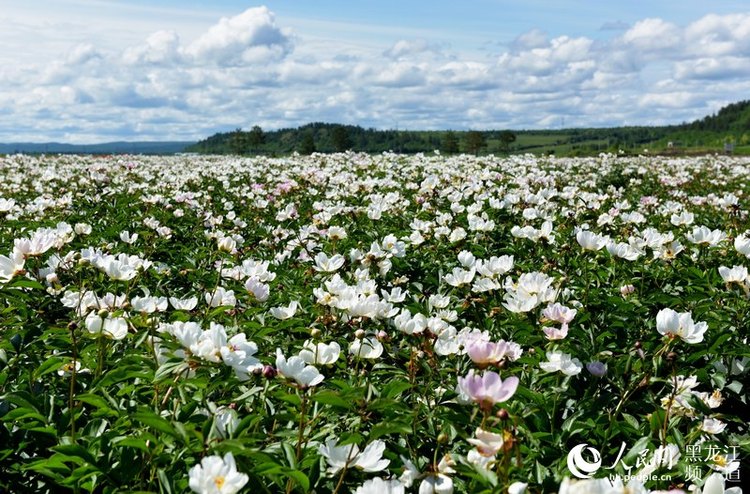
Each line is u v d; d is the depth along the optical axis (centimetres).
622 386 384
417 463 297
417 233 689
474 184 1080
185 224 915
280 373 271
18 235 755
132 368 299
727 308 504
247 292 475
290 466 256
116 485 251
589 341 452
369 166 1780
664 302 536
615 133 13325
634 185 1553
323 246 689
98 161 2466
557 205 1000
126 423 283
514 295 443
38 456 294
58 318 495
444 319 445
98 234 766
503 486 217
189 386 306
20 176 1641
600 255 607
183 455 263
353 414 318
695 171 2005
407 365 388
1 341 364
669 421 334
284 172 1580
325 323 416
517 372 373
